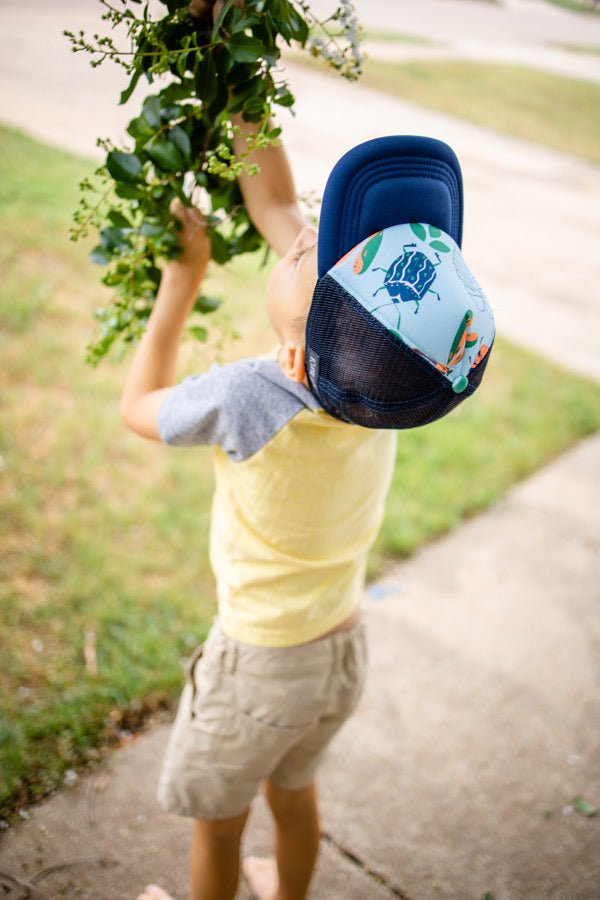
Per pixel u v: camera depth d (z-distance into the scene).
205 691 1.42
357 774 2.20
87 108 7.71
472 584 2.95
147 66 1.15
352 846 2.00
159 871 1.86
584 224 7.86
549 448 3.89
